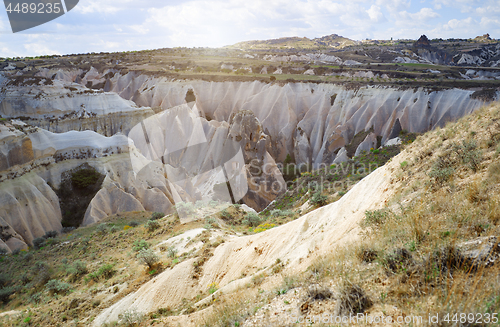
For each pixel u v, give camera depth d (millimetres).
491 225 4211
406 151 10422
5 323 12297
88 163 34375
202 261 13586
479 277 3342
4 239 29109
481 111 9117
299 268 7465
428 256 3936
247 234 15992
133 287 13438
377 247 4969
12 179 32375
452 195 5766
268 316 4516
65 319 12172
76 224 31812
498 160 6086
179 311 10508
